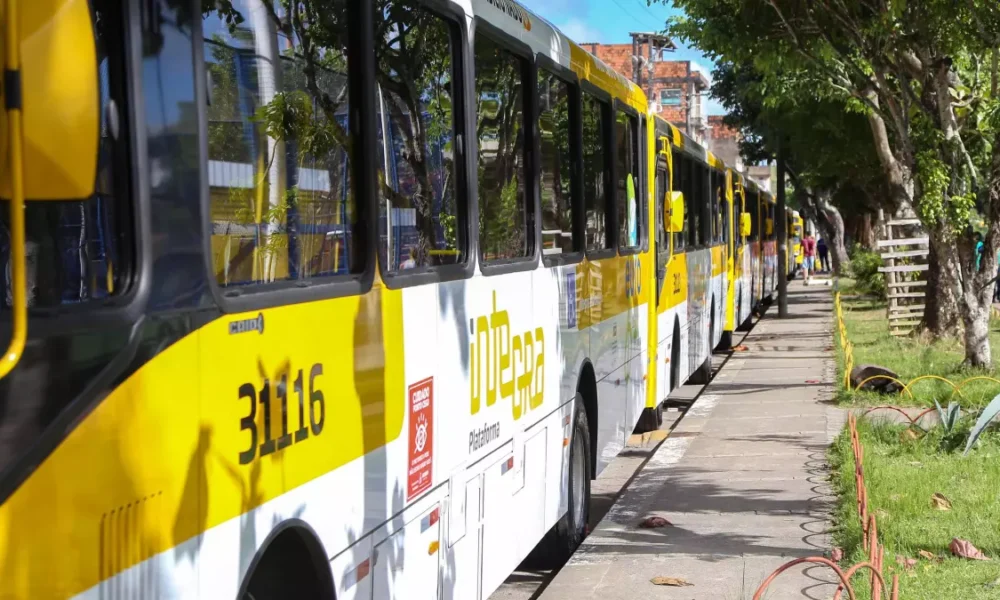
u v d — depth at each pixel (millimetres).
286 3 3764
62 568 2463
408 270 4707
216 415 3105
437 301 4988
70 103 2219
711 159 18953
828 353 22109
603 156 9328
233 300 3219
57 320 2512
